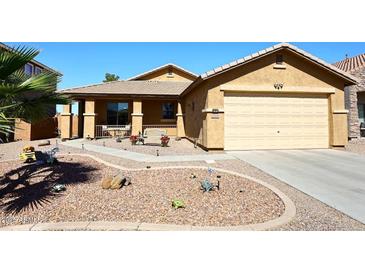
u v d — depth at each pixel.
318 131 14.69
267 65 14.07
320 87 14.51
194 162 10.58
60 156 11.40
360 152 13.56
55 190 6.82
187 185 7.33
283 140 14.34
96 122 21.44
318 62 14.10
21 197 6.49
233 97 13.94
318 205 6.13
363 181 8.15
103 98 20.45
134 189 7.00
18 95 6.73
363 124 20.80
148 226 4.90
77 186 7.28
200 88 15.40
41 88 6.50
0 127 5.77
